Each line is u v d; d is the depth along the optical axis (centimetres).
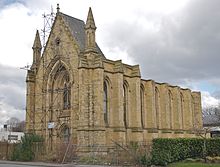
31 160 6094
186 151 4862
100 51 7650
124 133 6675
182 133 9125
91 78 6378
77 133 6266
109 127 6656
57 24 7262
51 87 7300
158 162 4462
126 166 4631
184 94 9819
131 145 5500
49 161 5781
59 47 7131
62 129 6950
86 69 6372
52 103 7244
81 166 4712
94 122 6200
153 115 7812
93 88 6331
